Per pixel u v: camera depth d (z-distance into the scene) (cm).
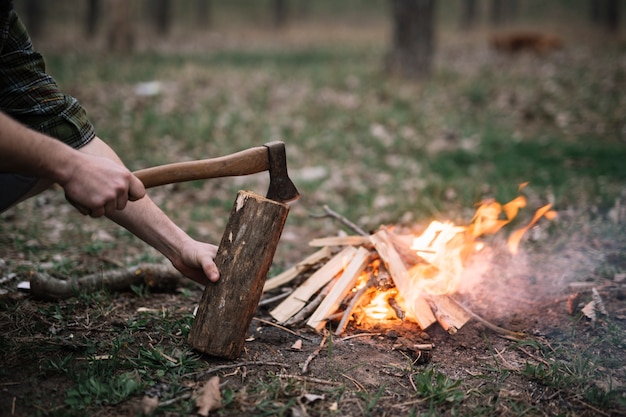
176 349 241
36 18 2325
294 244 422
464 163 668
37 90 224
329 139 741
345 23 3841
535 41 1709
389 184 576
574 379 233
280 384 222
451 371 243
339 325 271
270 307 298
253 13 3994
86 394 209
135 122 766
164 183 223
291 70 1284
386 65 1215
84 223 436
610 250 377
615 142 759
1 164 176
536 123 884
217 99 927
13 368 226
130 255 373
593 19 3155
